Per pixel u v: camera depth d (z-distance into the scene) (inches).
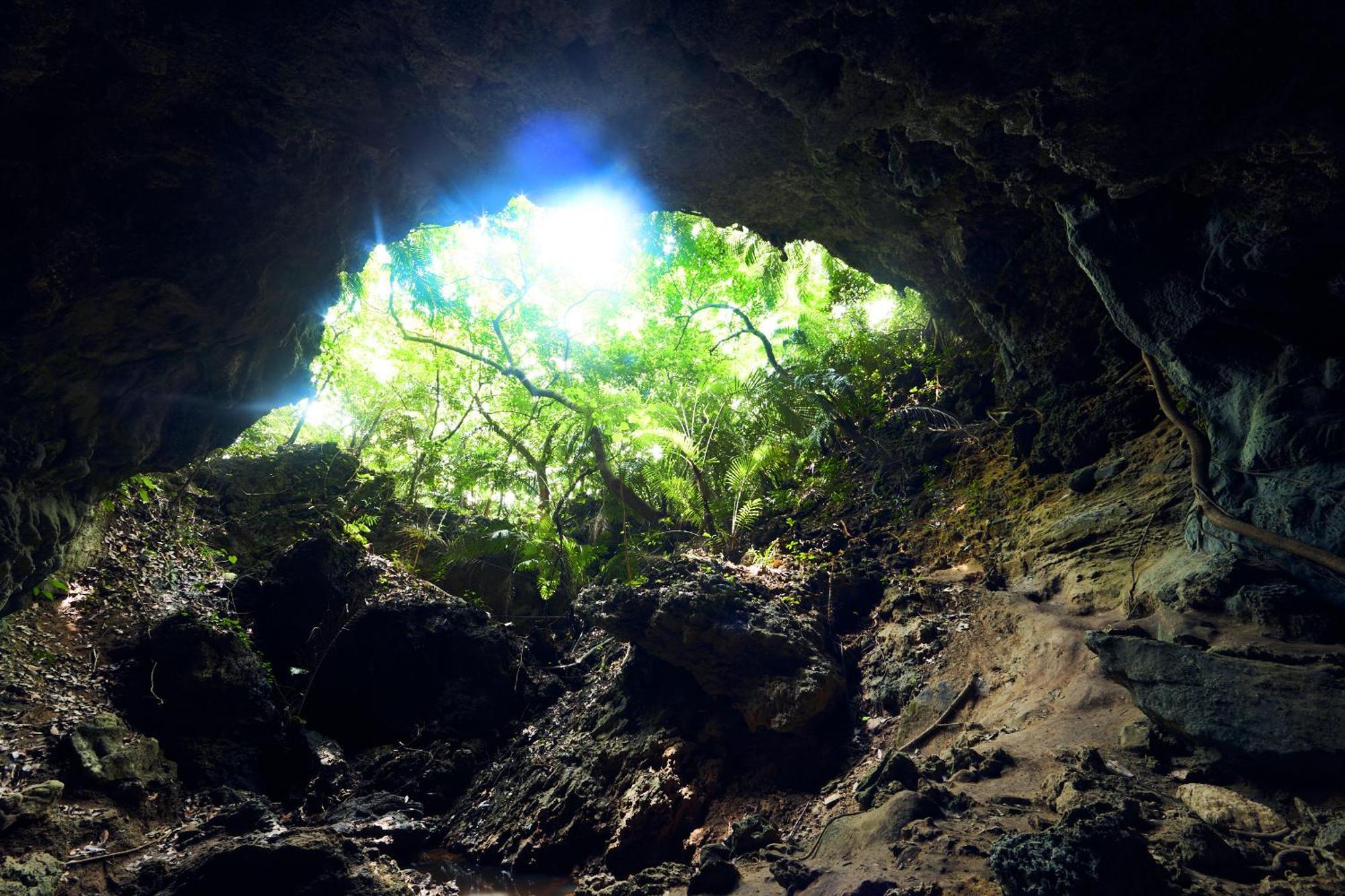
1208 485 245.4
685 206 309.6
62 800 280.8
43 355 232.4
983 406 437.1
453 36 186.7
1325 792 163.3
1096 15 145.9
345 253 291.0
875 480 451.5
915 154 241.4
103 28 176.6
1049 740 218.1
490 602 594.9
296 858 230.5
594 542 582.2
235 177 222.1
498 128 229.5
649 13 182.9
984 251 351.9
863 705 303.3
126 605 411.5
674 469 525.7
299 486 645.3
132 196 214.2
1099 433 349.4
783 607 339.3
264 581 471.5
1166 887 137.6
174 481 548.4
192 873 230.8
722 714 319.0
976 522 376.8
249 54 192.2
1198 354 235.9
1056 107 165.0
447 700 445.4
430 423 768.9
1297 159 170.4
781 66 189.2
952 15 151.4
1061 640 263.0
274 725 387.9
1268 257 197.6
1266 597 210.5
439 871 312.3
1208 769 179.6
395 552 616.1
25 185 200.2
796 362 537.6
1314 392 213.3
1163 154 170.4
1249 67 152.1
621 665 406.3
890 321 546.6
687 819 289.1
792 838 234.8
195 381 286.7
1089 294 355.6
